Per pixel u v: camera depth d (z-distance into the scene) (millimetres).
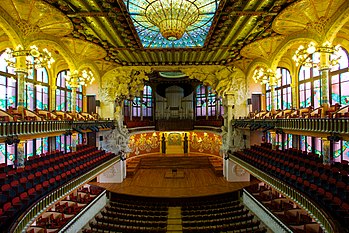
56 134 15320
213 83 26641
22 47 13484
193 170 30547
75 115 20141
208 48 20250
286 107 22719
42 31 14883
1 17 11922
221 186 23656
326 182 12031
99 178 25516
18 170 12914
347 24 14258
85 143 26141
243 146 26109
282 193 14195
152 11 13711
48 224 15250
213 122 33156
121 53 21688
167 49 20344
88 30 16203
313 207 11008
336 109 13047
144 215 18188
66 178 14852
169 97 38500
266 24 15047
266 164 17719
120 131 27219
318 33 13586
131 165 30891
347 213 9406
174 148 37688
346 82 15758
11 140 10781
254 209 19453
